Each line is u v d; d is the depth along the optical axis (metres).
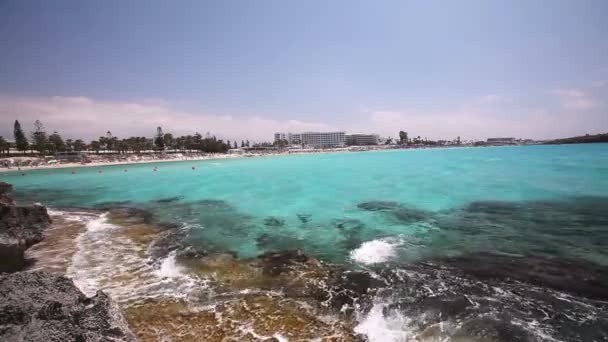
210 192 27.08
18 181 40.91
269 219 16.67
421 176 33.84
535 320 6.46
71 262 10.36
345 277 8.90
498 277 8.64
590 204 17.36
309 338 5.93
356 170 44.25
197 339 5.86
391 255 10.69
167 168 61.50
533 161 49.53
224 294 7.82
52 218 17.81
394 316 6.75
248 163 74.31
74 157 81.62
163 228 15.21
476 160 58.00
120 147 110.75
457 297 7.53
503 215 15.81
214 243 12.59
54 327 4.45
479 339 5.88
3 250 9.29
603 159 48.53
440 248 11.26
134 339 4.89
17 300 4.85
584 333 5.98
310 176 38.19
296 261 10.33
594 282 8.16
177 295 7.77
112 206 21.77
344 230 14.09
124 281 8.70
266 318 6.65
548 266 9.29
